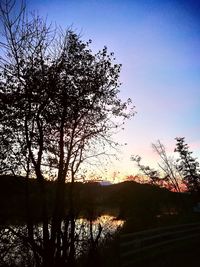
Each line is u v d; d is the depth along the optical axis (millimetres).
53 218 13883
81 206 15211
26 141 13664
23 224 13680
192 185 47406
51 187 14828
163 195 37219
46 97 13891
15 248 13484
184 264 14547
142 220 27078
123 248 15180
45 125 14492
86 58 14984
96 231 16578
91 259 13453
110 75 15438
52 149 14672
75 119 14914
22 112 13539
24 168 13867
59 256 13570
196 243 19688
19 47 13727
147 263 14781
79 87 14695
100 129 16094
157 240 18625
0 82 13281
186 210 39406
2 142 13391
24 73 13586
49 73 14062
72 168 15703
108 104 15938
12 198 13602
